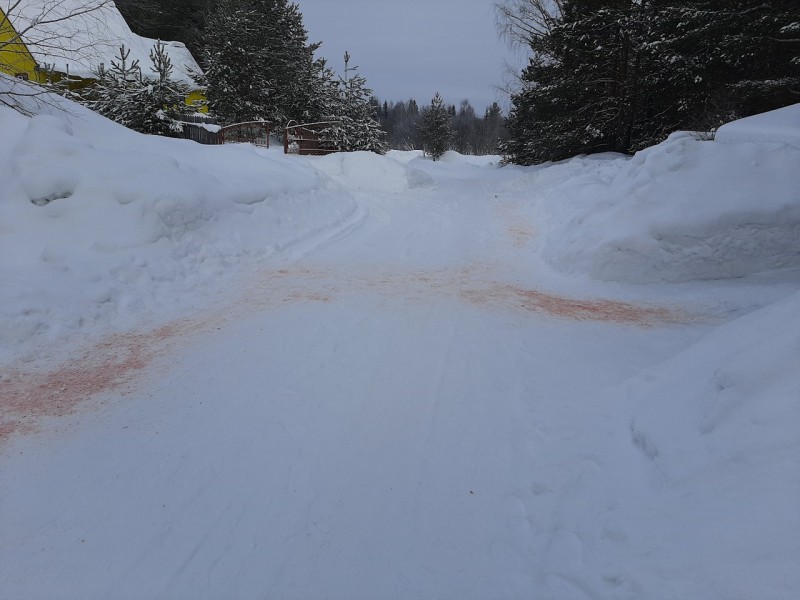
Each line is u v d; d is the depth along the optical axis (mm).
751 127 11258
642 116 21234
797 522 2047
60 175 7078
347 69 30953
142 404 4070
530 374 4711
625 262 7695
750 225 7336
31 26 9281
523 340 5488
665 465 2934
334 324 5758
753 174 7738
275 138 26062
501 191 16000
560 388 4434
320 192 11297
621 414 3818
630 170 9039
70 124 8812
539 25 25625
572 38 20141
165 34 36000
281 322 5777
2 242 6387
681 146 8289
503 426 3920
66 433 3666
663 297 7023
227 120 25531
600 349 5266
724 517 2295
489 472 3410
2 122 7992
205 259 7414
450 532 2908
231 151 11117
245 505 3068
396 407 4160
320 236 9773
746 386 2877
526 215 12273
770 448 2461
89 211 6938
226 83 24984
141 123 18094
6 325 4863
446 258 8977
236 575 2594
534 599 2416
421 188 16047
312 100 28984
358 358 4973
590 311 6469
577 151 23109
